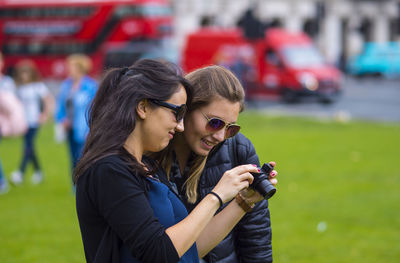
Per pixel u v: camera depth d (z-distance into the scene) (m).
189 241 3.46
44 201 13.11
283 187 14.16
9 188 14.55
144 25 51.94
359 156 18.70
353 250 9.32
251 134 24.94
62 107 13.25
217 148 4.42
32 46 55.38
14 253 9.30
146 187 3.54
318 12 41.75
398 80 61.81
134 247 3.36
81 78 13.20
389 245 9.59
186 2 76.44
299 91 39.00
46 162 18.53
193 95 3.76
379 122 29.33
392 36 99.25
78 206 3.56
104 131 3.51
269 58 40.16
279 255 9.13
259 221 4.50
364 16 95.06
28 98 15.00
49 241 9.98
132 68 3.62
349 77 67.75
